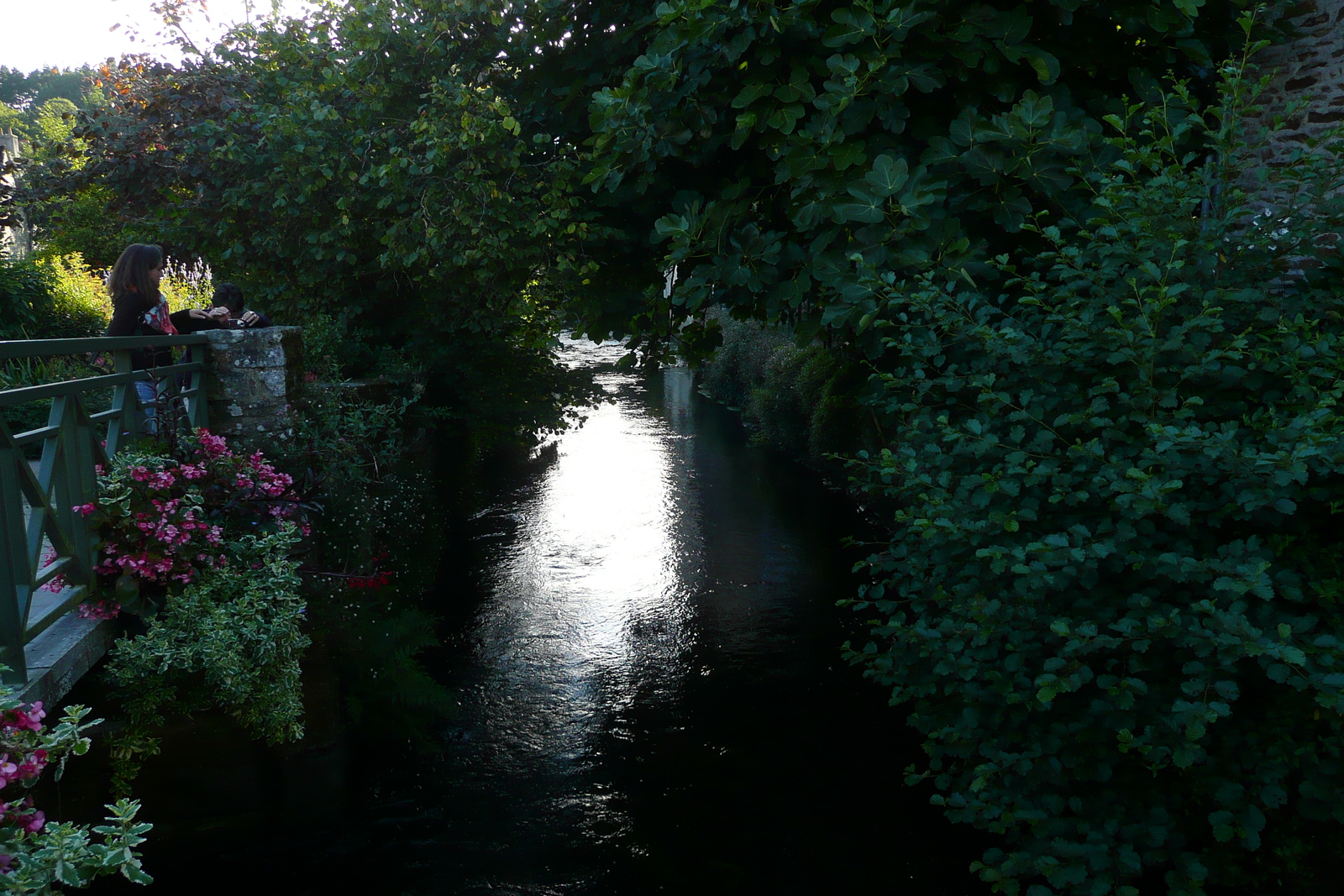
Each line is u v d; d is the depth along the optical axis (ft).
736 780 15.98
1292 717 10.64
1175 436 9.66
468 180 21.48
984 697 11.69
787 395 46.37
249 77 27.02
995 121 13.78
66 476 10.44
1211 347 11.60
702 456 45.65
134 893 11.84
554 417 34.58
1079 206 14.29
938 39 14.10
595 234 21.47
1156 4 14.61
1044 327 12.65
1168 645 11.36
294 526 12.91
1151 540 11.03
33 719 6.08
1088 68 15.47
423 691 16.65
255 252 26.78
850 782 15.96
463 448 38.45
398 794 15.19
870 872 13.37
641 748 17.12
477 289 26.84
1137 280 11.75
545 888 12.76
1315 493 10.56
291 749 14.01
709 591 26.03
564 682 20.01
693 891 12.85
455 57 23.56
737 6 14.99
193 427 14.29
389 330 32.86
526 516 33.63
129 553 11.03
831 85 14.30
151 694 10.80
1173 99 14.66
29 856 5.64
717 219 17.15
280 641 11.84
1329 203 11.82
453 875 13.01
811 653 21.71
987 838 14.21
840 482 38.81
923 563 13.30
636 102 16.88
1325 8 16.72
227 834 12.97
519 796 15.29
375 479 22.02
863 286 13.97
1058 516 12.16
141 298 14.79
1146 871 12.32
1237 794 10.11
